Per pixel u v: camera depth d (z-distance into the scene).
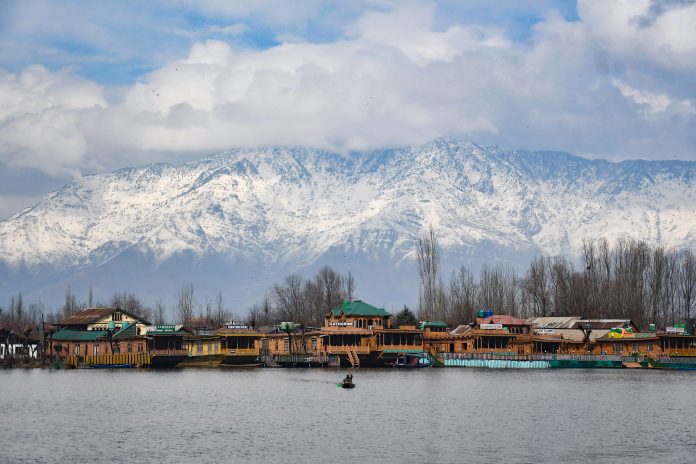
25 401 194.75
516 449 134.38
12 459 129.25
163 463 126.25
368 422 159.12
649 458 128.50
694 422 158.88
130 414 171.50
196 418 165.38
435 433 147.38
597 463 125.56
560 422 158.62
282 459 128.25
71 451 134.38
